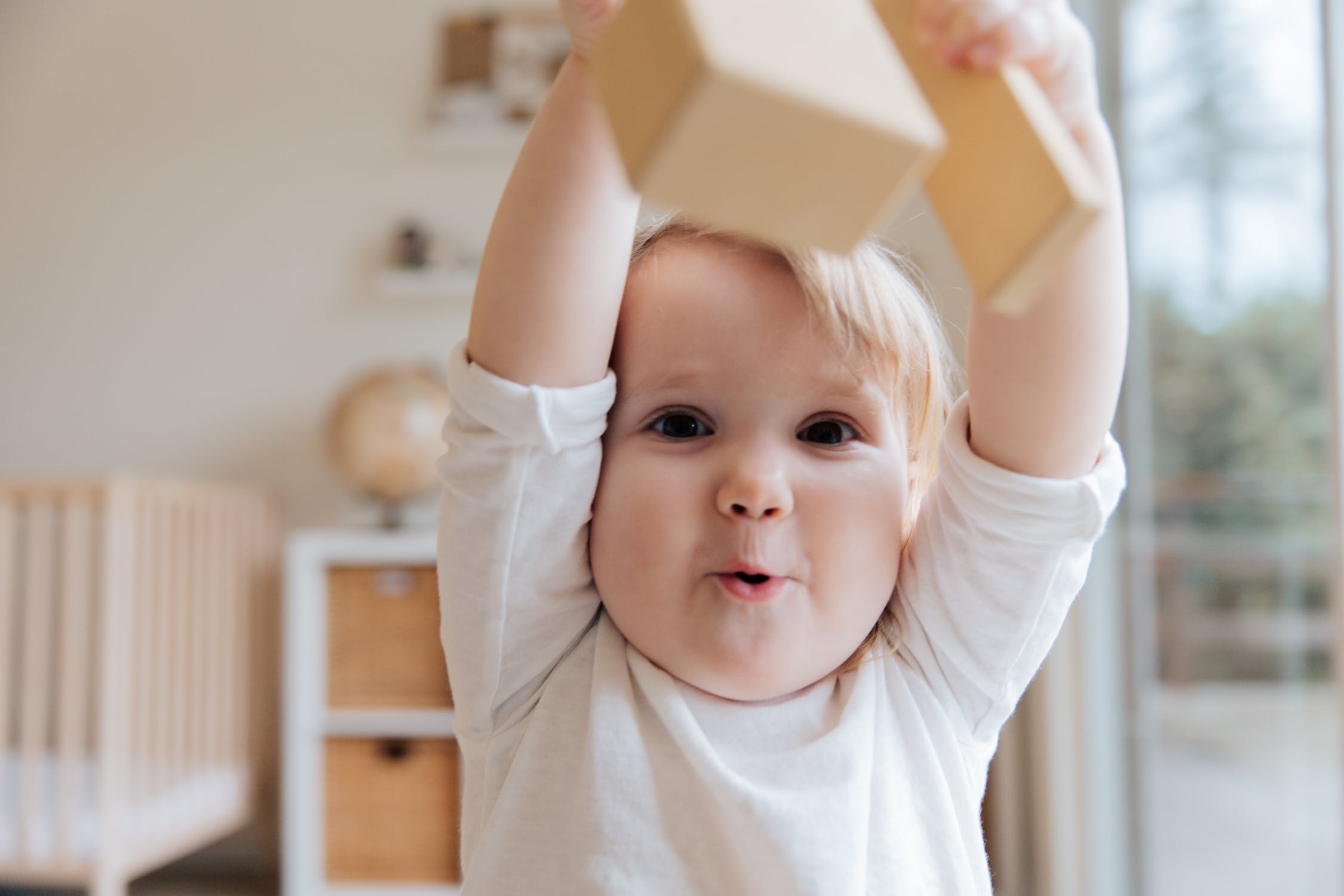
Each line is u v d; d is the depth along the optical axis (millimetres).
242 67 2727
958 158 315
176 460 2674
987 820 2287
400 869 2211
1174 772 1682
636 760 529
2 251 2732
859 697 552
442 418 2408
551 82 2648
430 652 2215
